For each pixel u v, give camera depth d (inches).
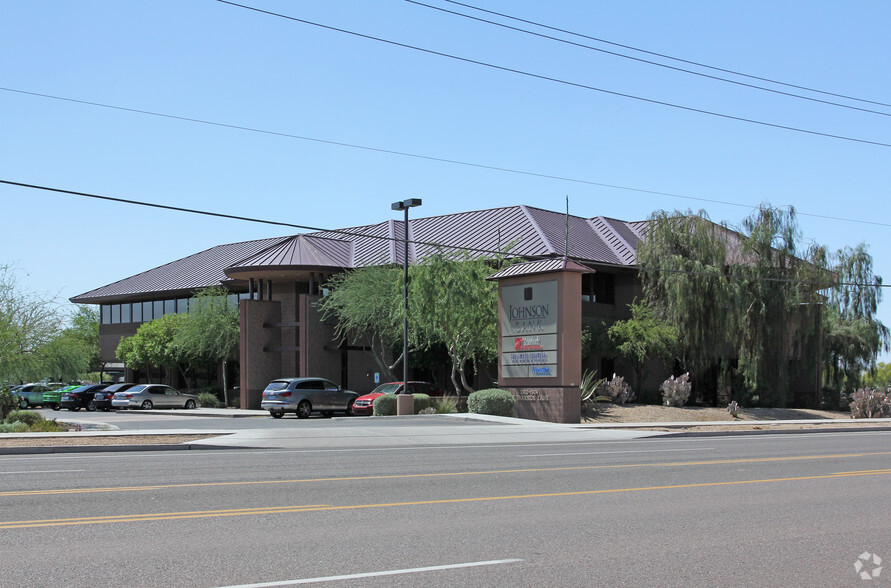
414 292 1557.6
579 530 367.9
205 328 2037.4
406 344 1469.0
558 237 1959.9
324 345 1905.8
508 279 1355.8
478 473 586.6
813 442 977.5
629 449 836.0
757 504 449.1
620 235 2122.3
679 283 1691.7
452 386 2026.3
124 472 576.4
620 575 287.0
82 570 285.3
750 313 1785.2
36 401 2154.3
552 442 956.6
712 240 1776.6
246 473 574.9
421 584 271.3
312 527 369.1
